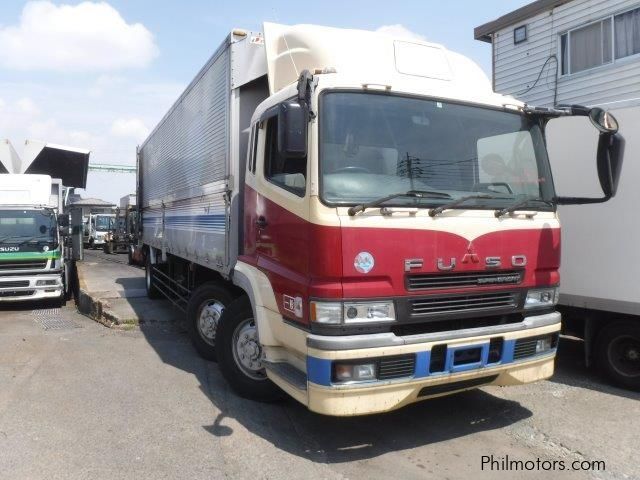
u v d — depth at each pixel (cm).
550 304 457
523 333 426
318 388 370
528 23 1325
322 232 374
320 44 456
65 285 1286
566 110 468
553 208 467
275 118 466
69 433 447
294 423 470
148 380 592
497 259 421
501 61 1409
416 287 391
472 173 433
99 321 964
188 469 384
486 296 419
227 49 576
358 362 367
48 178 1212
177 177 848
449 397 532
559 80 1255
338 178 386
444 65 487
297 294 401
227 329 536
